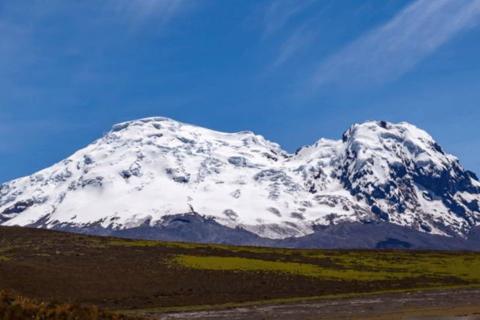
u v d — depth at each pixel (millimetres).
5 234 129125
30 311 31609
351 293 98812
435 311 70375
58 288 91562
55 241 125625
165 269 109438
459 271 124875
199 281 102938
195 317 74438
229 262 119500
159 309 83750
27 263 102375
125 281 99562
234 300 91312
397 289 103500
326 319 68625
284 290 99688
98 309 35094
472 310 68875
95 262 110125
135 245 132000
